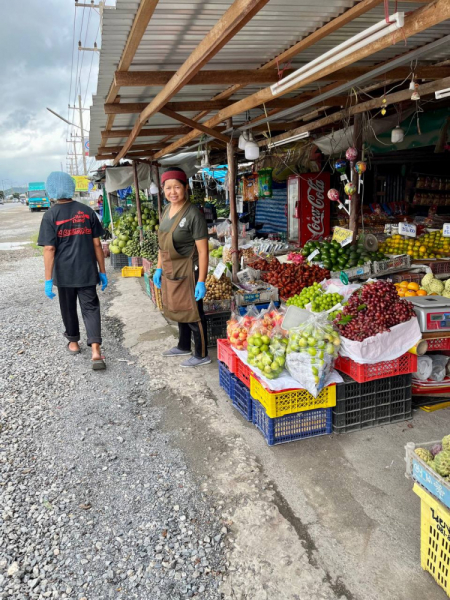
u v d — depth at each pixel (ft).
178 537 8.67
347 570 7.71
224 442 11.76
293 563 7.91
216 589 7.52
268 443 11.43
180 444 11.85
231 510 9.30
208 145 26.43
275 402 11.03
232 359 12.85
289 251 25.05
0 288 34.40
